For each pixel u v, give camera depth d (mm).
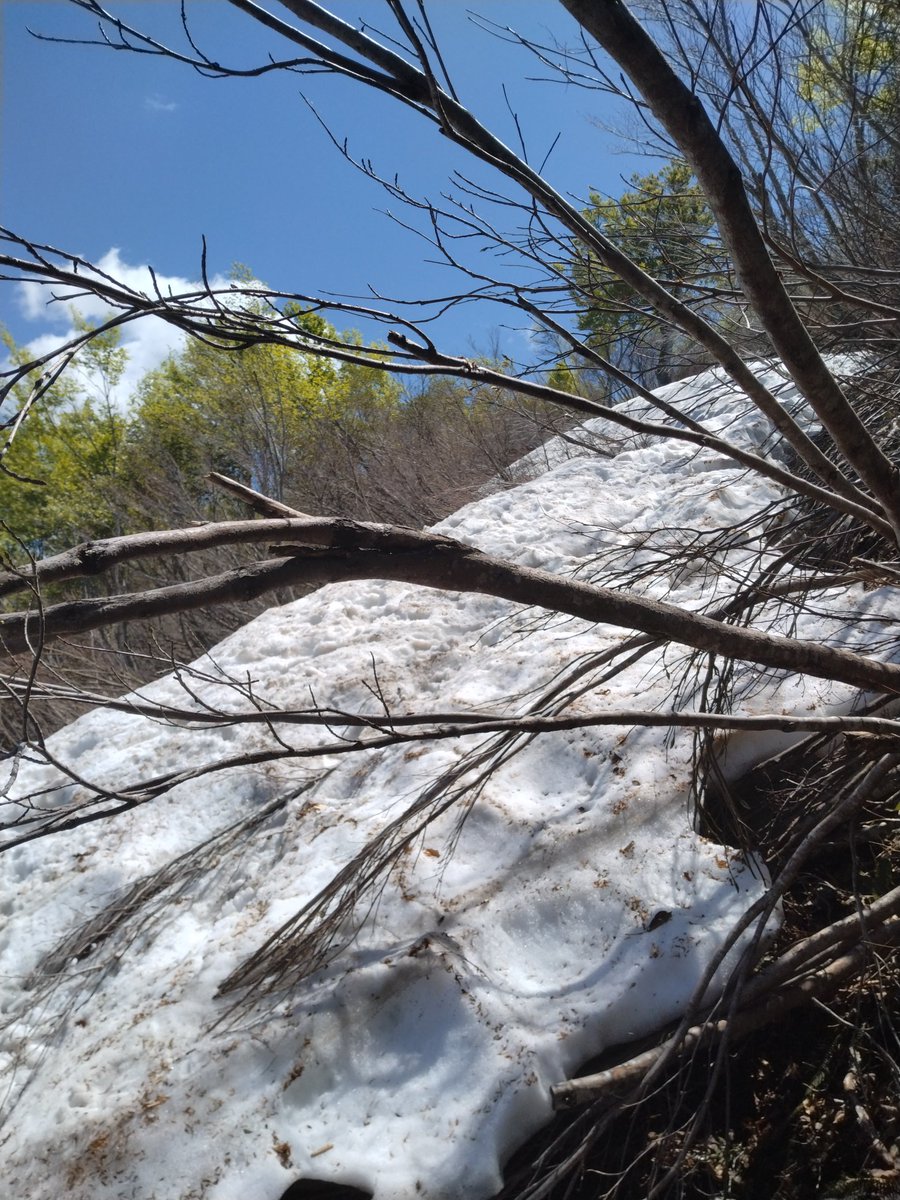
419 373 2092
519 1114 2303
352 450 10406
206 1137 2391
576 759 3352
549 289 2707
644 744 3277
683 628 2105
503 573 1970
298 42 1896
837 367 4363
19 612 1731
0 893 3713
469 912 2848
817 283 2430
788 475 2406
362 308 2068
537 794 3291
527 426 8773
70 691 2307
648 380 7164
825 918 2865
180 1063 2600
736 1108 2496
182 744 4359
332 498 9750
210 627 7492
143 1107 2494
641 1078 2262
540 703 3176
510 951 2729
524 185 1835
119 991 3023
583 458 6898
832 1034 2592
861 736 2535
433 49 1812
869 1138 2250
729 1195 2291
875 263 3947
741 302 3123
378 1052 2533
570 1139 2385
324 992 2668
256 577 1860
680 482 5871
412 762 3699
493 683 4203
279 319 2039
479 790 3154
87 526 13539
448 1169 2217
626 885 2795
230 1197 2266
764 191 2316
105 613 1758
